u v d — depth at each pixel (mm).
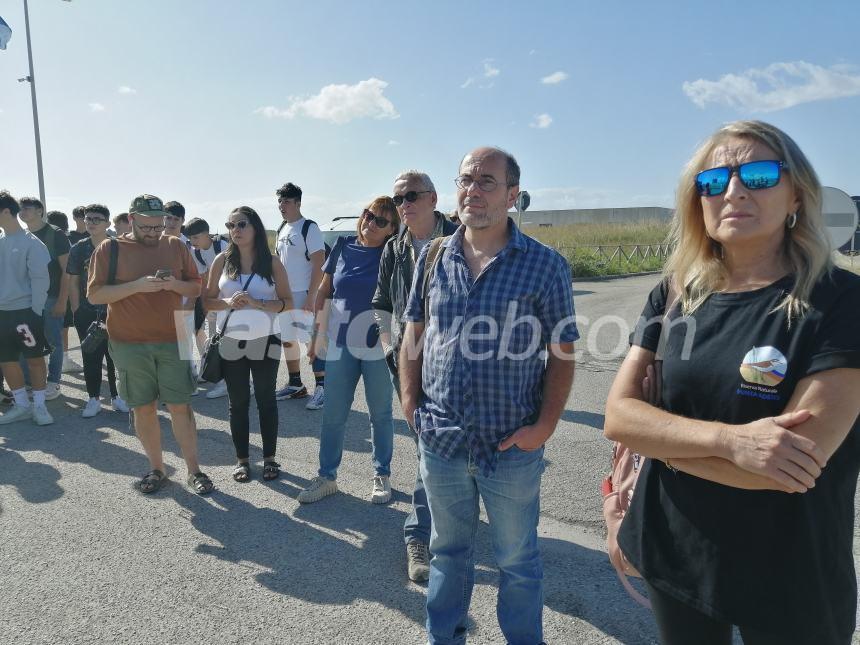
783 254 1507
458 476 2277
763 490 1433
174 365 3986
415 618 2725
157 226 4000
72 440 5141
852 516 1457
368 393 3834
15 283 5402
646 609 2766
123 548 3352
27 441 5121
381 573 3100
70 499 3982
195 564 3182
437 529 2355
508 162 2217
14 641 2568
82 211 7535
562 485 4098
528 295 2189
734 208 1481
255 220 4262
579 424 5375
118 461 4664
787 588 1405
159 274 3850
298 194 5957
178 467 4543
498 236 2270
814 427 1316
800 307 1393
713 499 1496
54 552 3307
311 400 5965
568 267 2299
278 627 2654
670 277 1709
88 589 2955
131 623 2686
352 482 4254
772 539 1421
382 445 3910
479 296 2203
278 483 4238
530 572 2311
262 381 4230
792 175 1443
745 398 1433
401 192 3061
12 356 5559
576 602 2820
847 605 1436
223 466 4574
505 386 2197
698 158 1589
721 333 1503
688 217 1636
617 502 1891
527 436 2191
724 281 1580
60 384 6770
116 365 3996
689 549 1535
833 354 1321
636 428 1585
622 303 13648
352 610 2783
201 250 7242
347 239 3947
